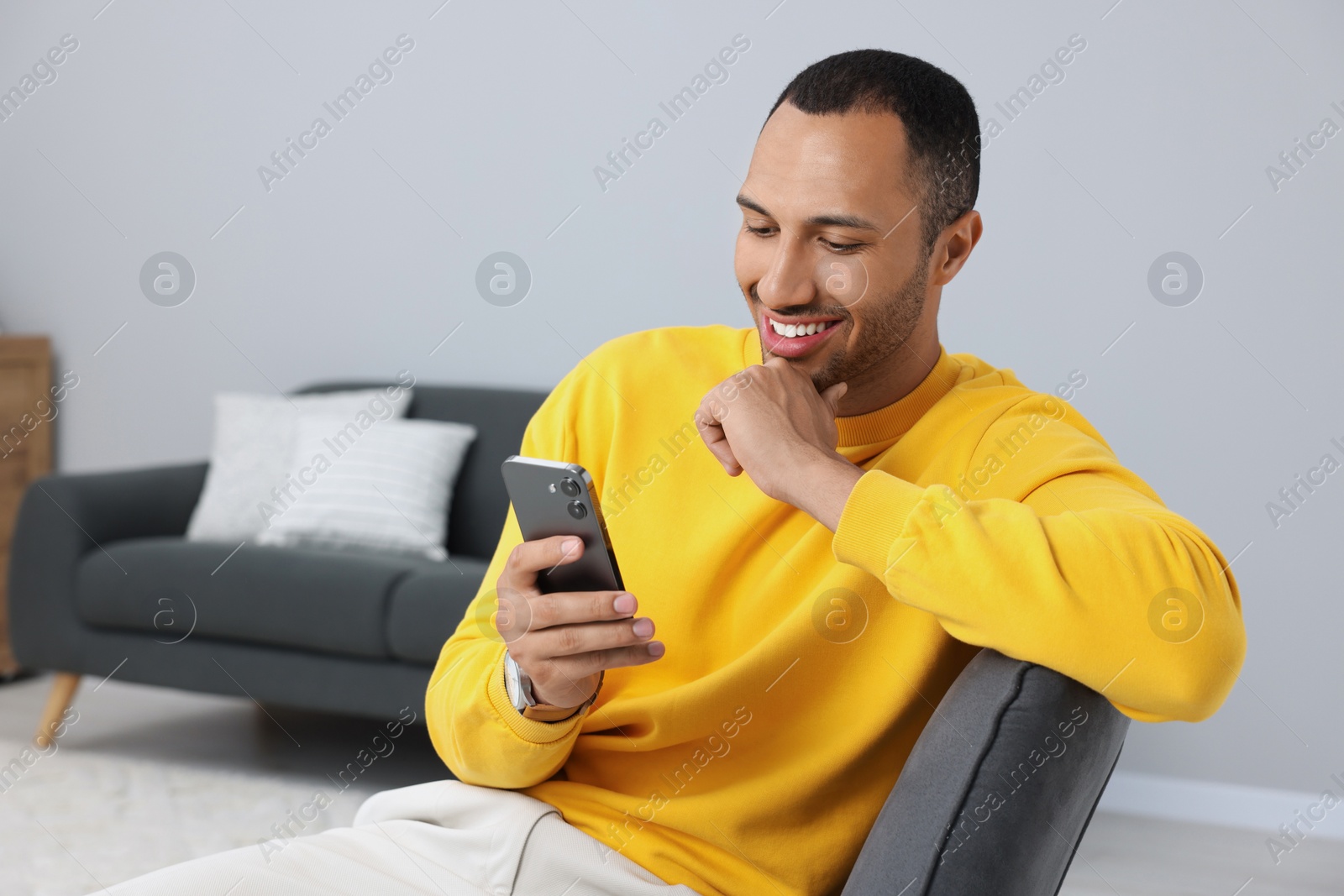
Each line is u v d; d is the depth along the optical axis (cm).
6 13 372
